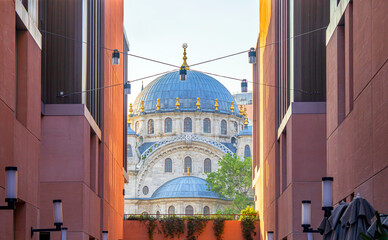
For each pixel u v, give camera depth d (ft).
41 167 174.19
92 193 190.29
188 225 306.55
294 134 173.47
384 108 94.38
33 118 130.41
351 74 122.11
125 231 304.50
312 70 178.19
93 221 192.85
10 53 111.45
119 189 275.59
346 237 76.07
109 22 238.27
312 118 173.68
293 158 173.06
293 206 171.94
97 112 212.43
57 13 181.27
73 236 171.73
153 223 305.12
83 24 182.19
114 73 254.88
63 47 180.55
